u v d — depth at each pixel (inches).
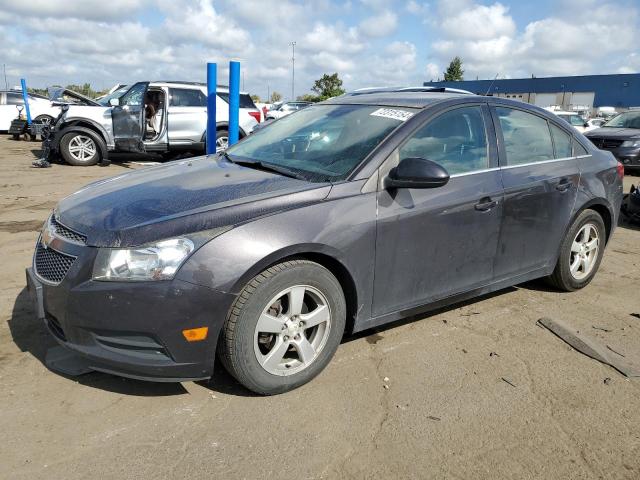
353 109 152.3
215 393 116.9
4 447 97.8
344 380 123.7
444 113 141.7
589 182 173.3
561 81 1839.3
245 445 100.5
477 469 96.6
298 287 113.8
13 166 465.4
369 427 107.2
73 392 115.3
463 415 112.3
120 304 101.5
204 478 92.0
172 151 523.5
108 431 103.3
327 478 93.2
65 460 95.2
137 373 105.7
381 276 127.1
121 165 489.7
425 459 98.7
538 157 162.2
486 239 145.9
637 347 145.0
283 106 1072.8
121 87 563.8
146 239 102.4
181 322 102.7
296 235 110.8
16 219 265.6
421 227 130.6
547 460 99.6
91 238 106.0
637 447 104.0
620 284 193.8
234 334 107.3
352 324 127.7
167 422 106.6
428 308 141.3
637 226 289.4
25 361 126.3
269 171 135.8
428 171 120.1
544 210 159.3
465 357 136.3
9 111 810.8
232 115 326.3
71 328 106.3
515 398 119.0
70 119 465.1
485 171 145.6
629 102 1700.3
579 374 130.1
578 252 177.9
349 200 120.1
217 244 104.7
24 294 164.9
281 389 116.2
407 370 129.1
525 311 166.1
